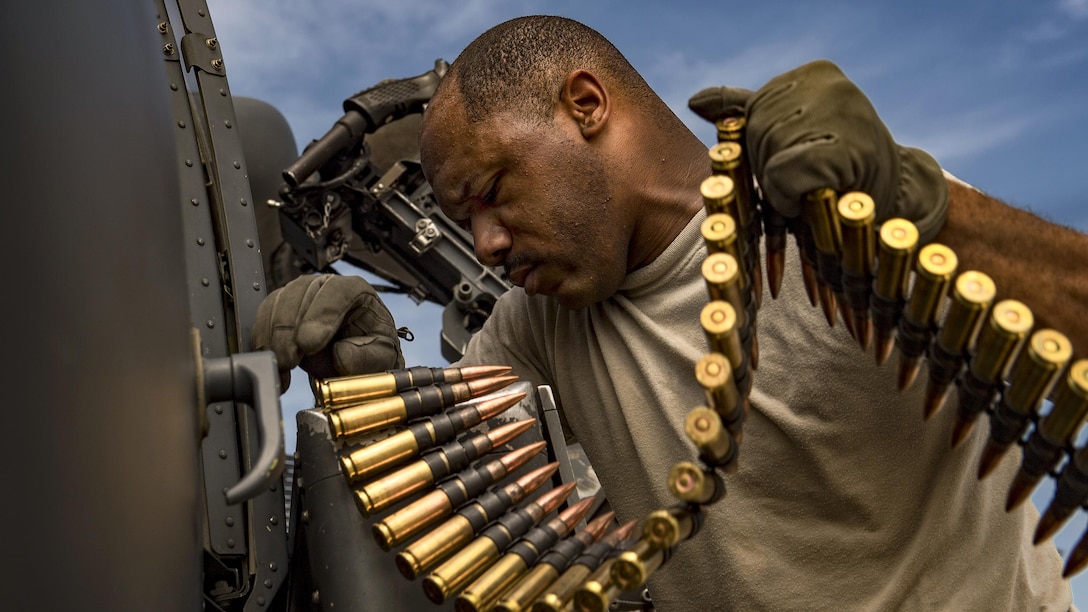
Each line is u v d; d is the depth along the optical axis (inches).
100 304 45.1
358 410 66.2
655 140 84.3
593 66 83.4
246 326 83.3
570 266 81.7
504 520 63.7
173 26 98.5
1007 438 53.3
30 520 41.1
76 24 47.7
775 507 80.8
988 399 52.9
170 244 53.6
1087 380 48.2
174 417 50.9
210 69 98.3
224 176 91.7
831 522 80.3
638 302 85.0
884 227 50.4
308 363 79.8
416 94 134.3
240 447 77.9
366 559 63.9
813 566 80.5
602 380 87.7
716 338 51.0
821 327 77.2
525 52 82.0
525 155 80.0
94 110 47.3
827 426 77.6
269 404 57.0
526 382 74.0
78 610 43.3
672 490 50.5
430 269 136.9
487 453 68.6
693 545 83.7
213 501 75.0
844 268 53.0
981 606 79.3
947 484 77.9
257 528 75.9
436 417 68.5
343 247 136.3
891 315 53.1
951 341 51.1
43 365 41.7
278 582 75.4
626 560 51.8
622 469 88.0
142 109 52.7
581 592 53.1
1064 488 51.9
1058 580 86.7
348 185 132.7
